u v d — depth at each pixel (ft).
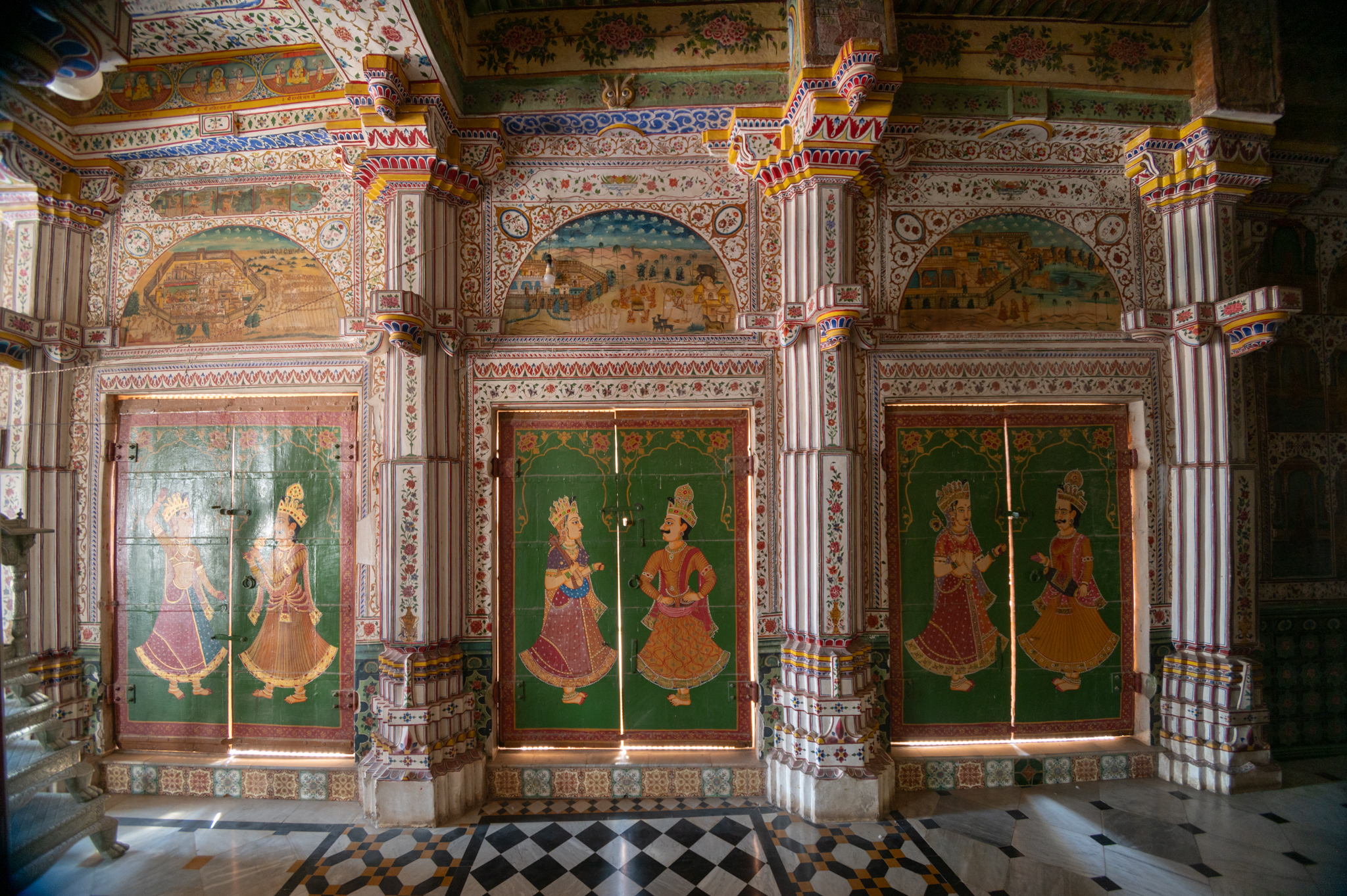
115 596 13.82
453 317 12.99
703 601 13.48
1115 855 10.69
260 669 13.61
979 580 13.66
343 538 13.57
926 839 11.18
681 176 13.70
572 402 13.39
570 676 13.43
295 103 13.03
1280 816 11.69
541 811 12.28
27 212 13.44
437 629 12.52
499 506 13.56
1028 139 13.82
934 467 13.71
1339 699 14.03
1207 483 13.08
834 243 12.55
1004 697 13.61
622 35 13.10
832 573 12.21
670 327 13.60
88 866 10.61
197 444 13.87
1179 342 13.55
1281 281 14.25
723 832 11.48
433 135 12.26
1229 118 12.94
